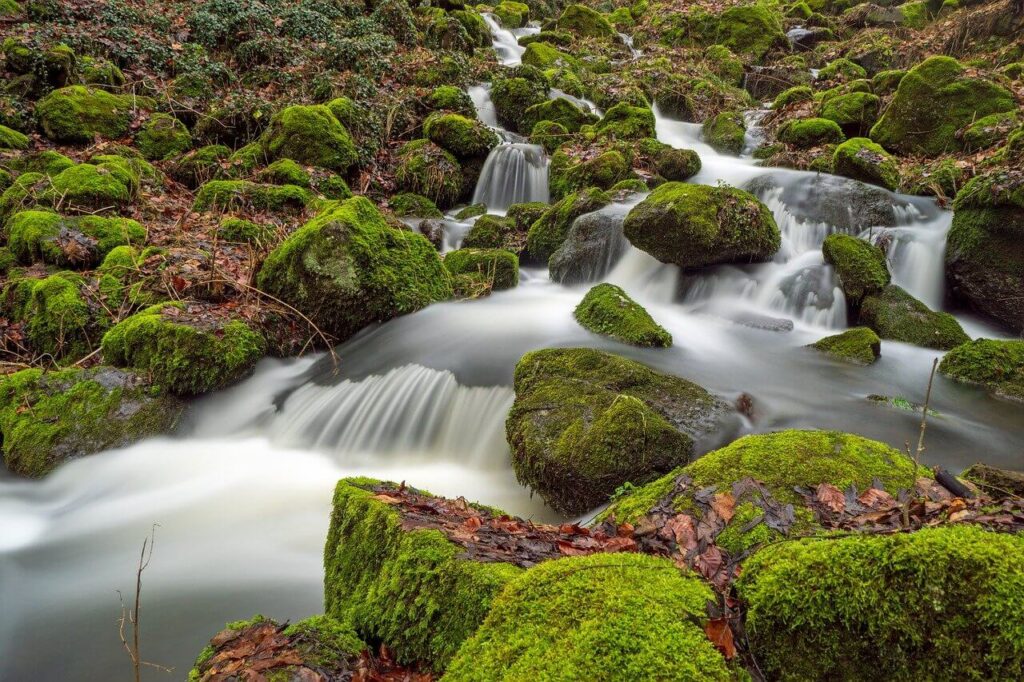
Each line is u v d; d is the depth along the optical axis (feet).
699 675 6.37
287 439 21.26
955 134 40.75
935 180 36.19
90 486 18.45
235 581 14.07
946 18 71.51
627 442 15.15
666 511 10.47
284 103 46.65
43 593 13.96
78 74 41.27
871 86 54.75
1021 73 48.57
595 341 24.16
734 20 80.74
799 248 34.73
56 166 33.40
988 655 6.05
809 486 10.44
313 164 39.83
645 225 29.58
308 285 25.00
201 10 54.44
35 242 26.78
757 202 31.09
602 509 15.15
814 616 6.84
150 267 26.18
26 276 26.04
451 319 26.48
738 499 10.25
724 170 43.70
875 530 8.58
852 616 6.63
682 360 23.06
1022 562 6.25
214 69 47.70
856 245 29.30
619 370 18.40
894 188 37.24
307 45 55.16
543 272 36.68
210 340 21.77
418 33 65.16
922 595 6.36
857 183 36.76
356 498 11.51
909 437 18.52
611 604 7.11
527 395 18.15
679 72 68.80
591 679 6.35
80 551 15.47
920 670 6.33
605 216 34.12
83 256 27.02
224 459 20.10
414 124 49.88
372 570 10.23
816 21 83.15
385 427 20.84
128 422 20.08
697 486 10.85
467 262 32.65
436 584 8.95
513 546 10.02
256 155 39.75
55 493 18.25
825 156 43.55
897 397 21.17
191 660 11.78
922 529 7.00
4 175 31.50
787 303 29.50
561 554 9.84
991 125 39.34
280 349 24.57
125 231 28.66
